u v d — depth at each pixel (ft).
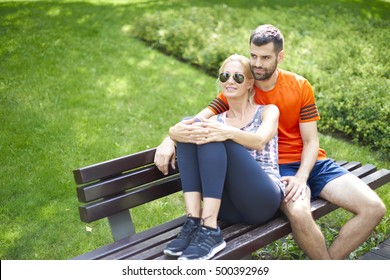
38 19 36.40
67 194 18.38
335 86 25.81
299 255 14.89
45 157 20.40
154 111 25.40
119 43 33.96
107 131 22.91
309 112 13.46
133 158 12.09
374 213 12.26
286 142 13.57
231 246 10.87
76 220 17.11
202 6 45.34
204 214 10.71
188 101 26.76
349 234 12.37
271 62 12.69
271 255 15.15
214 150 10.85
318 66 29.53
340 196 12.65
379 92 24.75
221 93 13.70
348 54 31.35
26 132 22.08
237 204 11.54
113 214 11.65
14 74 27.50
